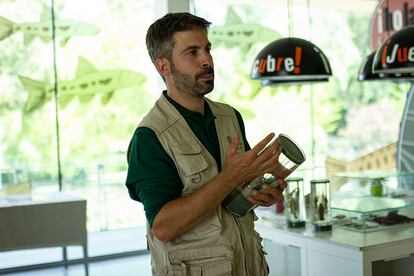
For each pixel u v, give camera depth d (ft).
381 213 10.87
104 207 23.65
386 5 23.00
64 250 20.95
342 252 9.84
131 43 23.73
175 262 5.57
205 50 5.57
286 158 5.35
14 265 20.53
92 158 23.30
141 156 5.54
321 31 27.25
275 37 26.27
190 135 5.69
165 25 5.55
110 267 20.52
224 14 25.22
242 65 25.82
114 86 23.53
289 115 27.04
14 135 21.79
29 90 21.93
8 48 21.54
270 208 12.07
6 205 15.29
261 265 6.00
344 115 27.96
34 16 21.88
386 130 28.66
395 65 11.52
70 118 22.79
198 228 5.63
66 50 22.57
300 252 10.85
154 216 5.36
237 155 5.09
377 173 13.47
